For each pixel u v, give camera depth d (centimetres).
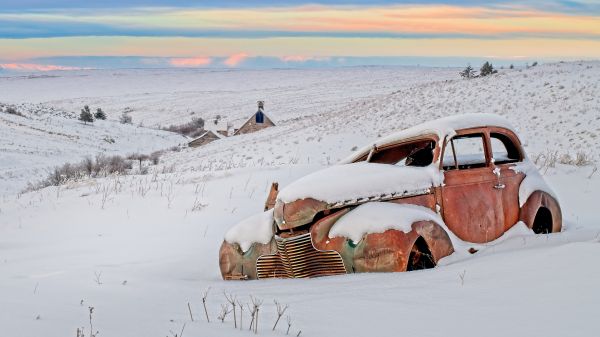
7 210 1385
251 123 13288
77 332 422
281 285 628
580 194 1252
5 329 451
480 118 801
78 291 636
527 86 5900
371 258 635
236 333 432
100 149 9538
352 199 673
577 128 4447
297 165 1772
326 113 8881
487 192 755
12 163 6888
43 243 1077
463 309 449
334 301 507
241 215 1209
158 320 479
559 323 396
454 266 586
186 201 1338
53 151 8212
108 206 1327
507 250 688
